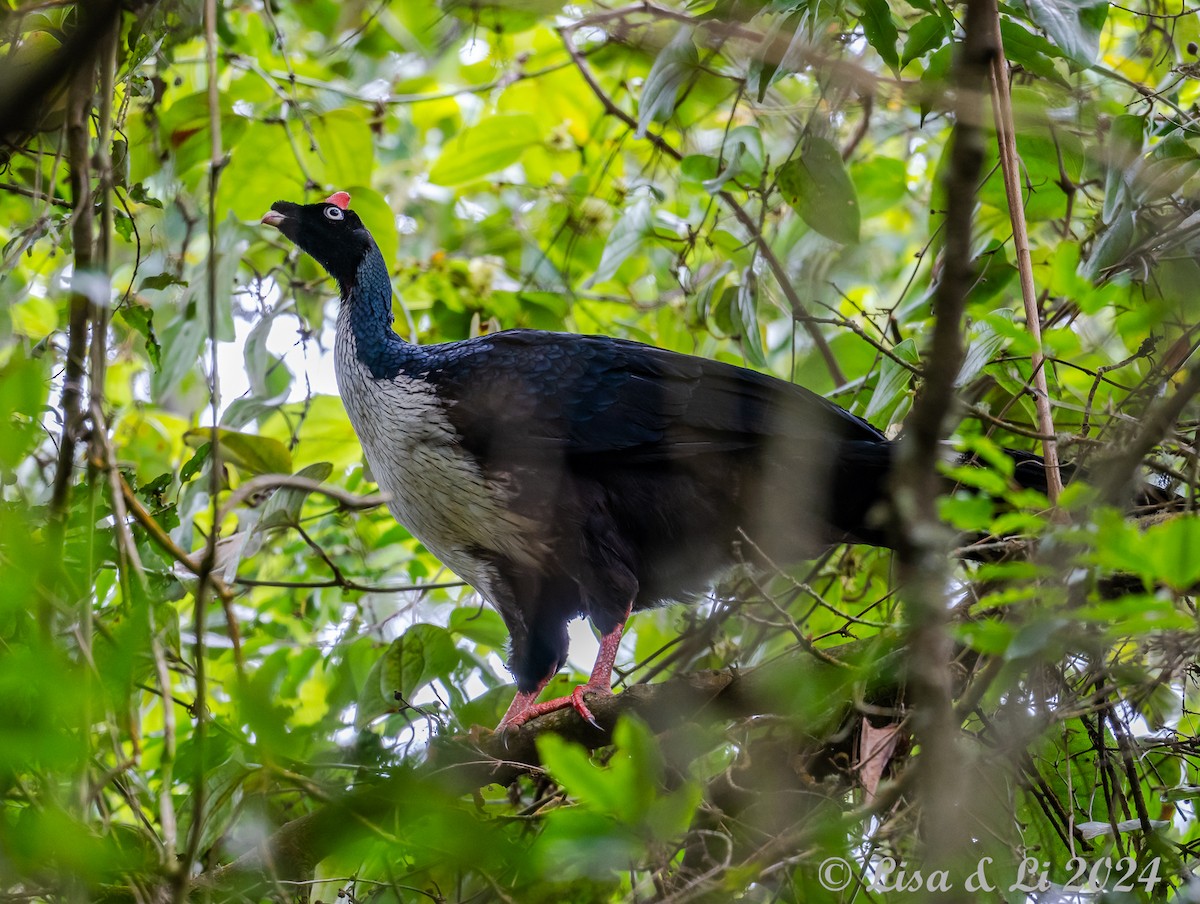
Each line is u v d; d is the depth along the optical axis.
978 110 5.41
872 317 11.24
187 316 11.84
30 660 5.64
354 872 8.53
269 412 12.03
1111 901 7.82
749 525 10.64
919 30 9.96
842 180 11.23
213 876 8.29
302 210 11.98
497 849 6.68
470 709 11.34
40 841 5.82
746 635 11.64
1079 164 10.99
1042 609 6.05
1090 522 6.27
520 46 16.38
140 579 6.75
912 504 6.00
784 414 10.36
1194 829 9.64
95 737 7.34
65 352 8.47
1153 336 9.19
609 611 10.58
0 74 6.19
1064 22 9.80
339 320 11.89
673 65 11.38
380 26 14.59
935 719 6.20
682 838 7.68
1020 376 10.30
